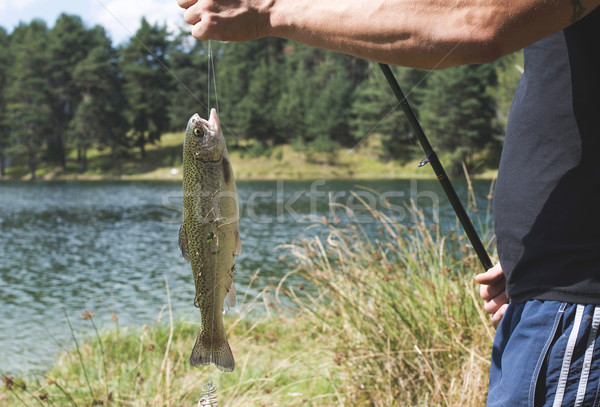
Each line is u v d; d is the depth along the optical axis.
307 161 51.59
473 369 2.97
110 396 3.50
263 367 4.24
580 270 1.29
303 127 57.25
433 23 0.94
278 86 63.75
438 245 4.24
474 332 3.36
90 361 4.98
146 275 11.95
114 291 10.11
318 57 71.88
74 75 65.06
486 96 37.94
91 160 67.12
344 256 4.23
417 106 40.94
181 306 7.96
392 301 3.61
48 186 50.53
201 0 1.11
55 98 68.31
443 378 3.17
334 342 3.86
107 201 34.81
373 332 3.59
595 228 1.29
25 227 22.33
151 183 53.44
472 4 0.92
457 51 0.94
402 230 4.33
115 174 61.41
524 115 1.44
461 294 3.62
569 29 1.26
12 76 73.88
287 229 18.42
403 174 44.44
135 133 64.44
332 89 56.56
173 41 64.75
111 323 7.31
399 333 3.52
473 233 1.95
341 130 55.22
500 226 1.51
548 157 1.37
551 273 1.34
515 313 1.47
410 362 3.36
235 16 1.07
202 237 1.57
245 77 65.44
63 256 15.28
